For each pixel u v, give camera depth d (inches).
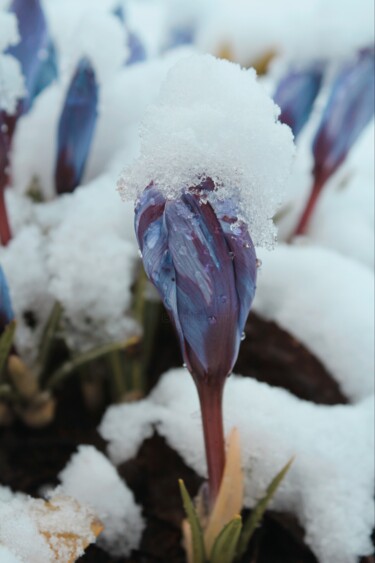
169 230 7.9
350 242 12.6
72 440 11.2
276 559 10.2
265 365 11.3
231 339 8.4
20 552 9.1
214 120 7.8
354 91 11.3
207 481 9.7
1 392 10.7
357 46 11.1
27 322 11.4
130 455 10.6
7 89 10.2
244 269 8.1
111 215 11.1
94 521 9.5
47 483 10.8
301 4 17.6
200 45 15.1
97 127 12.6
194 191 7.8
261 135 7.9
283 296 11.4
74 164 11.3
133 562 10.3
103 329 11.1
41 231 11.4
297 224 12.7
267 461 9.9
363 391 10.7
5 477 10.8
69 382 11.8
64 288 10.8
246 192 7.9
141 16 22.7
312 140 11.8
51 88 12.6
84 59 10.6
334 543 9.8
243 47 14.7
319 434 10.1
